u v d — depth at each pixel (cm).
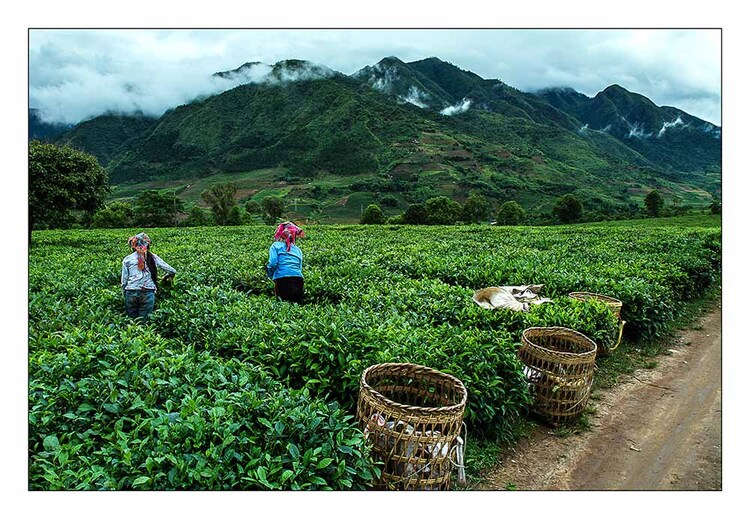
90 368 454
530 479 484
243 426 379
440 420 395
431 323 702
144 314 780
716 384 717
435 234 2866
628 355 826
